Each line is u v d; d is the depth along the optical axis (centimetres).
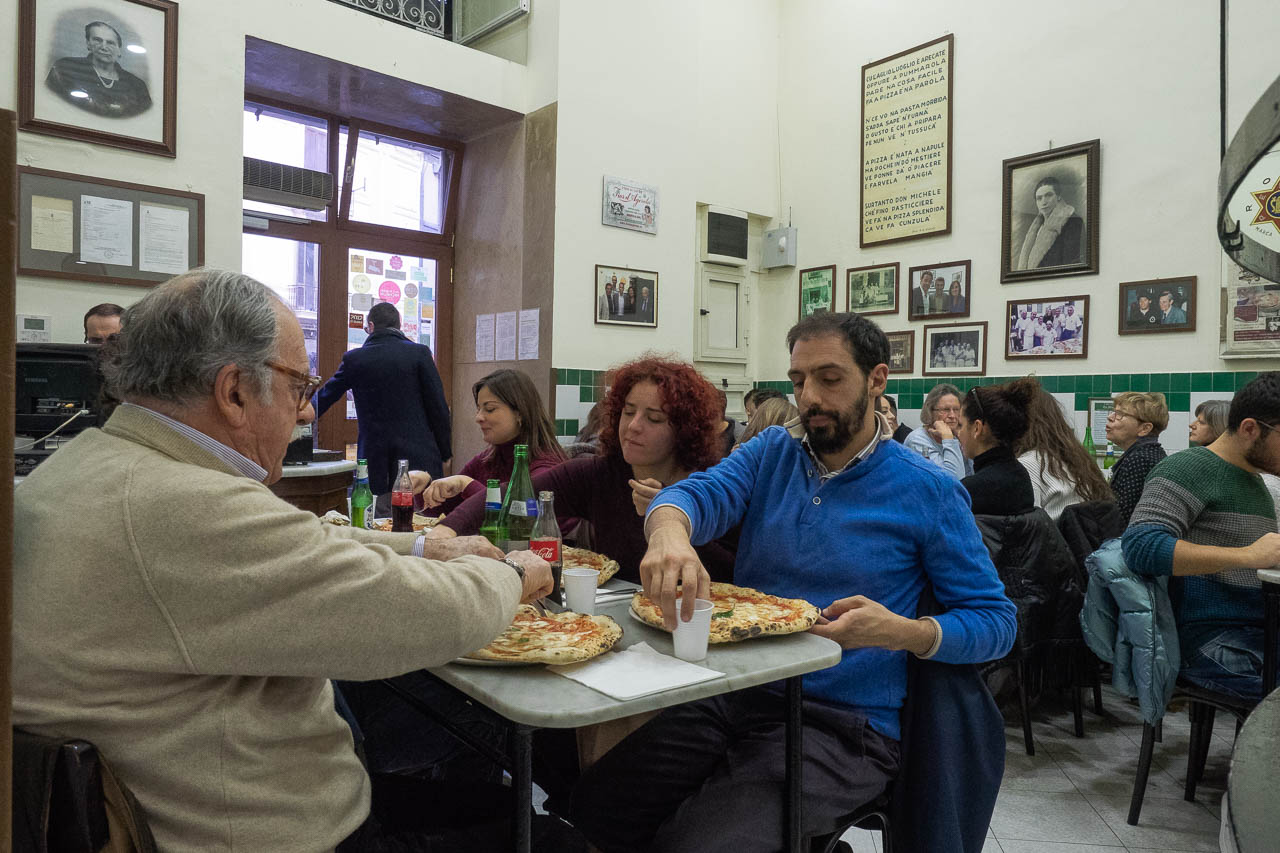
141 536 85
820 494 154
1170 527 214
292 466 319
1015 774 258
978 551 147
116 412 98
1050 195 463
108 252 346
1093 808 235
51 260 333
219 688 90
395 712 197
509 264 493
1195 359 411
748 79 604
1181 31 413
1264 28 380
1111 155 441
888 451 153
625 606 147
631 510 191
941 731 138
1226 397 399
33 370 247
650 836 132
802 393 150
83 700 84
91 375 249
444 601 98
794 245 606
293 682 99
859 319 151
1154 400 348
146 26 352
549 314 466
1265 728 104
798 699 119
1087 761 269
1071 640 272
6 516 72
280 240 464
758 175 612
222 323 96
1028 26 475
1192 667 223
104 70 341
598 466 200
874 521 147
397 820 133
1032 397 275
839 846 154
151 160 356
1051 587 268
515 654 108
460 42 515
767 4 613
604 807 134
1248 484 217
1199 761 238
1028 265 474
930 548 146
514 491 201
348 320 491
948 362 517
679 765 133
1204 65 405
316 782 99
